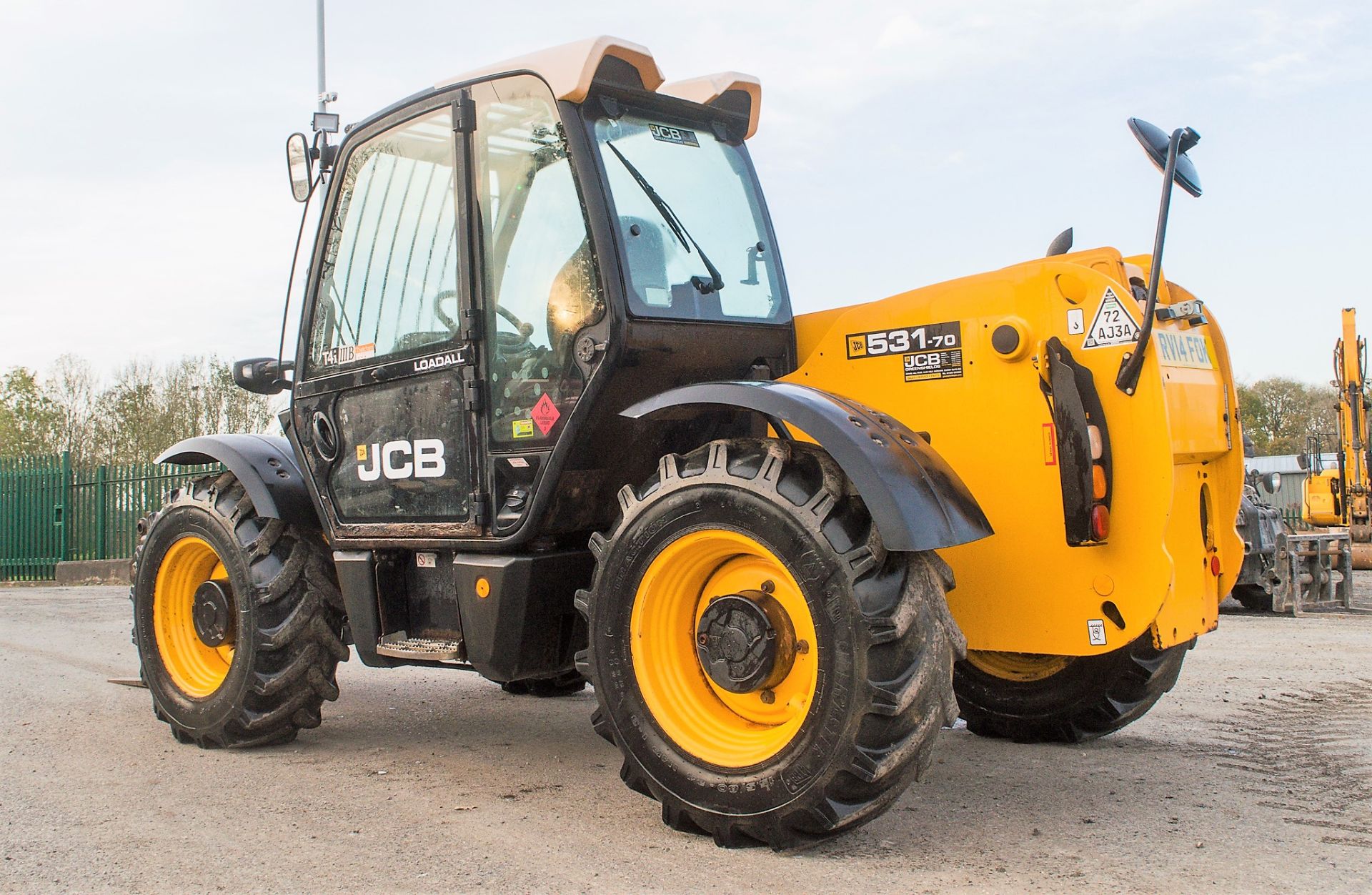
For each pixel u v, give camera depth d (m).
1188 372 3.41
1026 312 3.24
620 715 3.03
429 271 3.67
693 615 3.08
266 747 4.20
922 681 2.66
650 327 3.24
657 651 3.03
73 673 5.99
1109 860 2.74
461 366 3.51
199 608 4.25
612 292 3.17
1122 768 3.67
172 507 4.39
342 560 3.86
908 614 2.67
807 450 2.93
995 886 2.56
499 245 3.46
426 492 3.65
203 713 4.13
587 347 3.21
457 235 3.53
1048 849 2.84
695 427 3.50
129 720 4.71
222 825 3.18
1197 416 3.40
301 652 4.07
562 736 4.39
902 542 2.62
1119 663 3.81
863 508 2.78
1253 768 3.67
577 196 3.26
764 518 2.78
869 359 3.52
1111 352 3.12
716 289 3.52
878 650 2.64
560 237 3.30
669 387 3.34
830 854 2.80
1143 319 3.06
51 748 4.18
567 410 3.25
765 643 2.84
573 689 5.27
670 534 2.95
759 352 3.62
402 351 3.74
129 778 3.73
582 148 3.26
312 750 4.16
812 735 2.69
